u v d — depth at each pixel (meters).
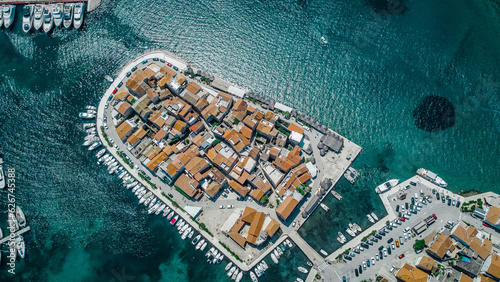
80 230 134.25
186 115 142.62
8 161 143.50
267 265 126.81
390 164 139.75
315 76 156.12
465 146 141.88
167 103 144.50
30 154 144.75
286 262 127.19
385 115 147.88
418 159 140.75
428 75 154.75
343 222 131.75
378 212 132.62
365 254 126.44
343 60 158.88
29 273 129.38
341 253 127.12
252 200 134.62
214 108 142.75
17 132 148.38
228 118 142.12
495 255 118.50
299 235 130.12
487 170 137.62
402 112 148.25
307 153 140.12
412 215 130.75
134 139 141.62
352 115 148.38
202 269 128.25
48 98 154.00
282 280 125.31
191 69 155.62
